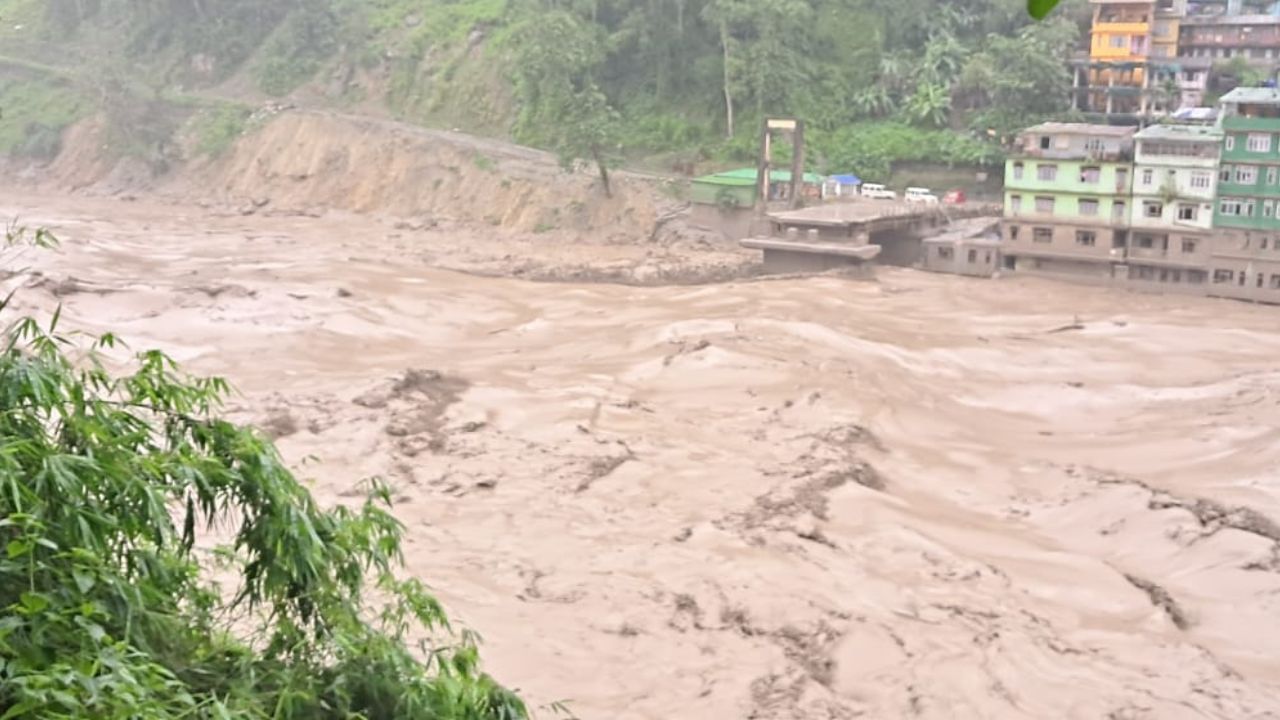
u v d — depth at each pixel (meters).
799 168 72.38
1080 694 23.91
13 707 6.91
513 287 62.25
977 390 45.66
